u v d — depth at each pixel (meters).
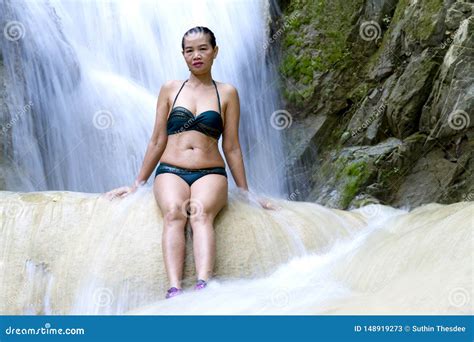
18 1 6.69
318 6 8.35
